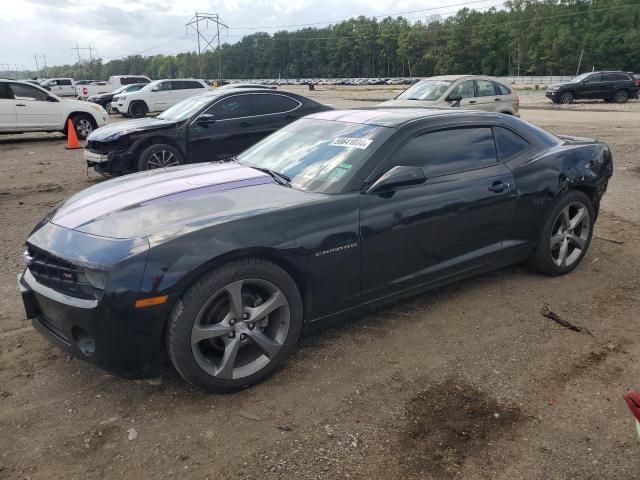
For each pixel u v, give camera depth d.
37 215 7.09
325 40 157.12
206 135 8.88
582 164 4.68
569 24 105.06
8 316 4.09
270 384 3.20
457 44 121.69
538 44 106.44
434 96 13.12
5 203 7.79
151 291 2.75
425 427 2.81
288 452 2.63
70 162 11.74
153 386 3.17
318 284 3.32
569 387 3.16
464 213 3.96
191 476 2.49
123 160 8.43
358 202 3.44
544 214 4.49
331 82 107.19
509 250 4.37
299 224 3.20
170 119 9.04
